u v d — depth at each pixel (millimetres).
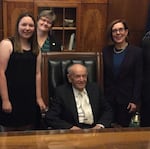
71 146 1828
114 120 3107
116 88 3051
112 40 3068
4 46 2582
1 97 2676
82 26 4586
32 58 2658
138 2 4324
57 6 4434
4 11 4348
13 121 2740
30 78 2676
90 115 2574
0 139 1881
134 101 3012
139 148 1821
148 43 3016
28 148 1783
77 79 2545
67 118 2566
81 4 4500
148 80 3049
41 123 2732
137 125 3135
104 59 3062
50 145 1825
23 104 2709
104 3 4539
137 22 4383
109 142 1886
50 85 2727
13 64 2609
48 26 3633
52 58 2764
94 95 2641
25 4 4359
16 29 2639
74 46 4664
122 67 2992
